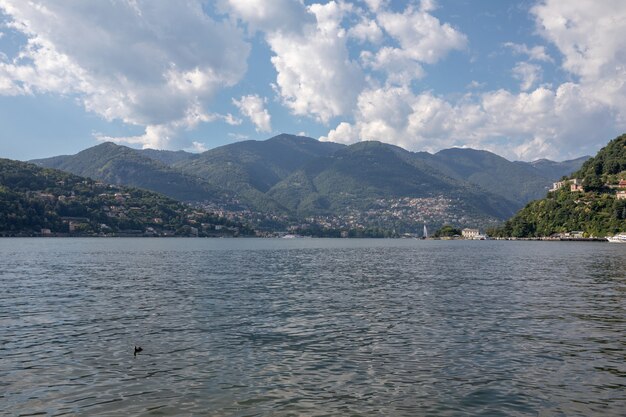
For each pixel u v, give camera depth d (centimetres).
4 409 1958
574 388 2209
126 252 14225
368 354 2752
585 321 3669
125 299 4769
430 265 9619
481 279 6762
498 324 3556
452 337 3155
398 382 2283
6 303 4503
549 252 15475
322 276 7244
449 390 2183
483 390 2183
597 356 2706
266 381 2294
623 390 2188
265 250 17300
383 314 3978
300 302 4631
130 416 1900
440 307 4322
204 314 3978
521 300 4719
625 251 15962
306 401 2053
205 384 2252
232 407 1986
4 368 2480
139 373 2406
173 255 12950
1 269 8025
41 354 2738
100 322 3638
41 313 4000
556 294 5150
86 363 2572
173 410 1956
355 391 2169
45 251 14100
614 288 5688
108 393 2136
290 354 2753
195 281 6438
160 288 5641
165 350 2834
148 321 3678
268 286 5919
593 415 1927
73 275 7112
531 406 2009
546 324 3556
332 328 3438
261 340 3080
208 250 16575
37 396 2098
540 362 2594
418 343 2998
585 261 10719
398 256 13338
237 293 5253
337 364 2562
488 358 2669
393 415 1919
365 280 6669
